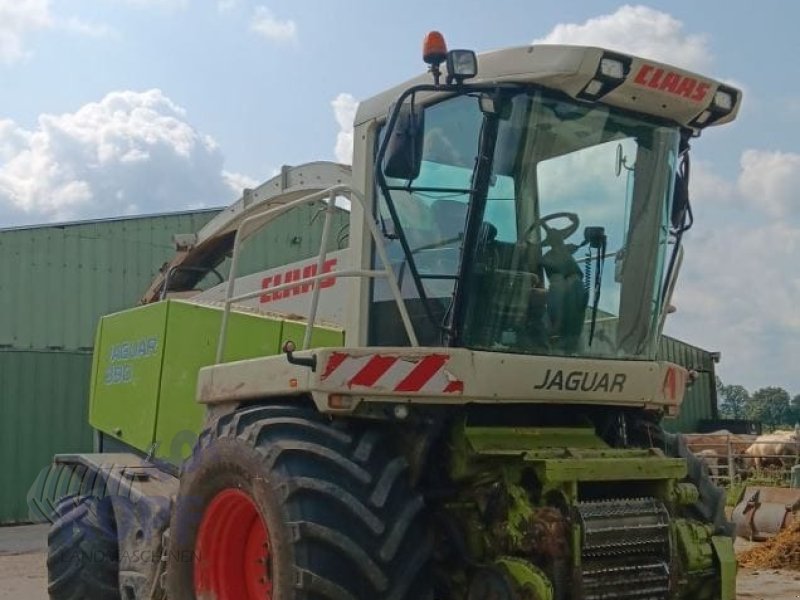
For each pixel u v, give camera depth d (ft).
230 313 21.01
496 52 16.14
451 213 16.21
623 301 17.66
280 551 14.57
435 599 16.11
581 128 16.78
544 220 16.58
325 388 15.06
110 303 67.21
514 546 15.14
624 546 15.35
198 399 18.83
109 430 25.68
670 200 18.16
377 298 17.58
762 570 34.30
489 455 15.78
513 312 16.33
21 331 64.03
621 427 18.15
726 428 97.60
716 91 17.67
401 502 14.98
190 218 70.69
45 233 65.57
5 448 55.98
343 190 17.16
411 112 15.62
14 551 43.68
